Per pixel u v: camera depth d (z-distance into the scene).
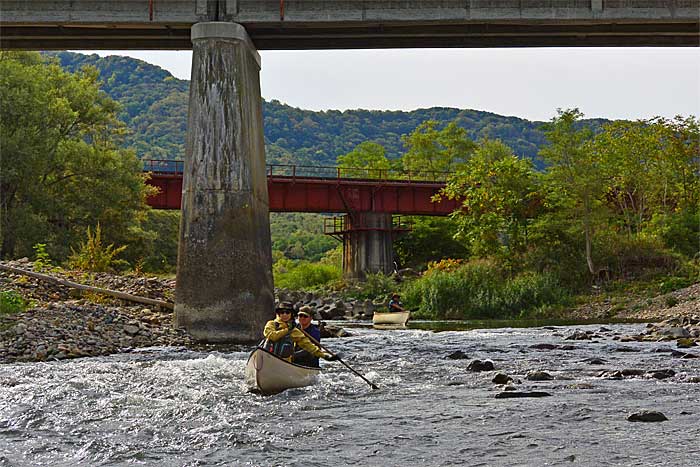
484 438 9.69
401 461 8.66
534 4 26.19
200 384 13.93
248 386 13.61
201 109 24.73
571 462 8.51
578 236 48.25
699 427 10.20
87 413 11.29
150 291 28.59
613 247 48.00
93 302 25.39
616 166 56.28
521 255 49.06
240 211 24.34
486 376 15.41
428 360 18.50
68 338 19.75
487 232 50.22
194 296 23.91
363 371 16.12
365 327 34.69
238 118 24.78
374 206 61.41
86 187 50.91
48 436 9.91
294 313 14.05
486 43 29.69
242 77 25.17
